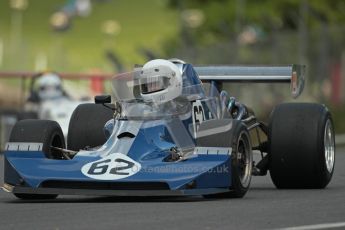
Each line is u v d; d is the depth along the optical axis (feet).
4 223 90.58
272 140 123.03
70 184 104.88
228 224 88.99
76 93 313.94
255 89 384.68
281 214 95.71
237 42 405.80
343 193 118.21
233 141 108.06
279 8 565.53
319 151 121.80
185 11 641.40
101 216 94.12
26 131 109.70
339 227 87.20
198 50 435.12
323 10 501.15
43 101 249.75
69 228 86.79
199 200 108.58
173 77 114.21
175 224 88.79
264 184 134.51
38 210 99.55
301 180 123.65
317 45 354.95
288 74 131.75
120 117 114.11
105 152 107.65
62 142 114.42
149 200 109.29
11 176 106.93
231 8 615.98
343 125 319.47
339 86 349.61
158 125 110.83
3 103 433.89
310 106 124.47
